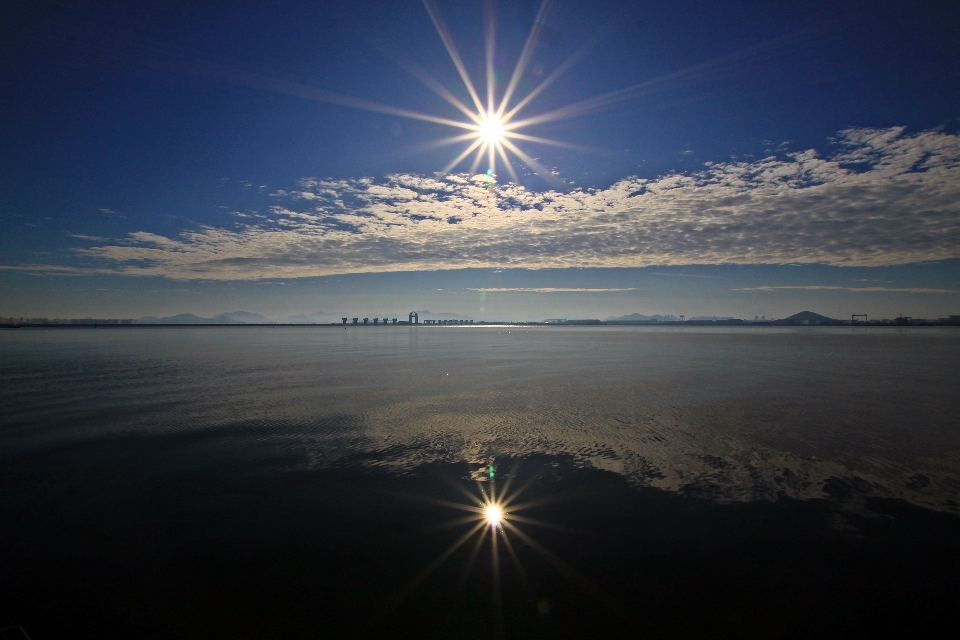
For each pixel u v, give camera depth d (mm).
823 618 5465
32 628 5293
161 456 11469
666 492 9258
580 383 23391
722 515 8211
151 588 6102
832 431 13609
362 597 5918
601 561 6762
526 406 17359
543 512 8391
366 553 7000
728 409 16719
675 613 5570
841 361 34844
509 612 5582
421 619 5461
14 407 17094
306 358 38625
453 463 11016
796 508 8477
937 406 17109
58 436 13180
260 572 6477
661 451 11820
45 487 9492
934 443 12344
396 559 6828
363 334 108812
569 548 7141
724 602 5773
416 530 7723
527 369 29969
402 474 10305
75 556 6895
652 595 5930
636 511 8406
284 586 6145
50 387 21875
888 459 11094
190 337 86188
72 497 9008
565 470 10531
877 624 5371
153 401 18375
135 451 11852
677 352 45438
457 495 9164
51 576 6383
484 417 15555
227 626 5355
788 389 21156
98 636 5164
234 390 21094
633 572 6461
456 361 35875
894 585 6102
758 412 16219
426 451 11930
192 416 15688
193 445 12391
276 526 7836
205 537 7469
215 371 28562
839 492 9195
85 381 23984
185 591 6035
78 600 5852
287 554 6949
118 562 6738
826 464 10789
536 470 10531
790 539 7344
